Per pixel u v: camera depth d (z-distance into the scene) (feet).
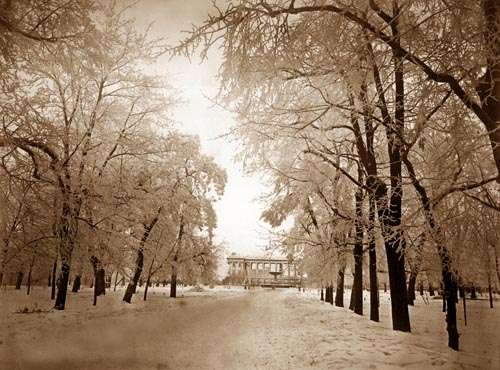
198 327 42.14
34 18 29.78
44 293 103.40
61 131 53.21
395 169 36.78
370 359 24.16
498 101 21.07
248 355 26.25
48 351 25.91
